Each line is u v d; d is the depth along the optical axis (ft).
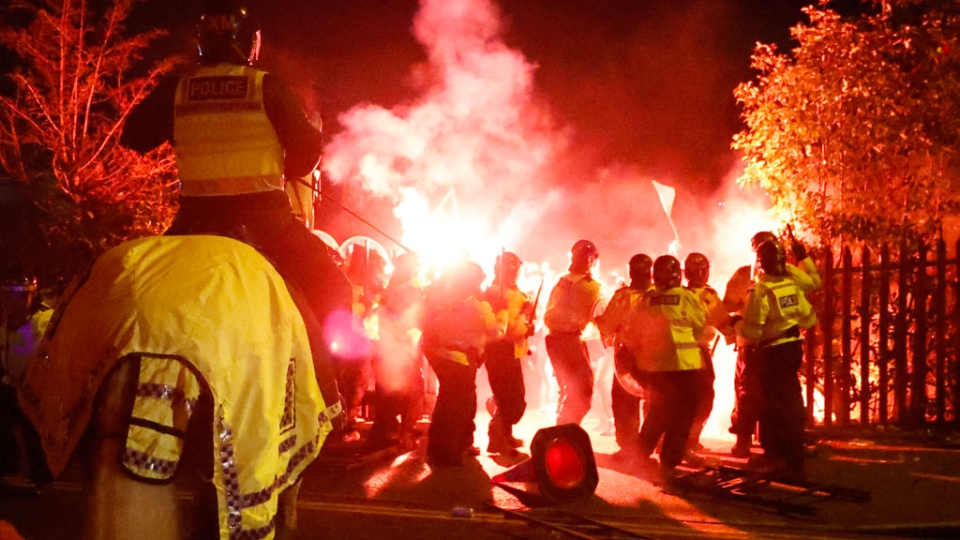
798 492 26.07
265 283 12.04
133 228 45.93
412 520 23.66
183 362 10.72
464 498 25.82
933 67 39.52
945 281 34.27
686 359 27.63
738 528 22.98
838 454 30.83
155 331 10.84
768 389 27.14
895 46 40.34
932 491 26.16
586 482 25.53
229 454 10.89
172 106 13.93
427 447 30.35
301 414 12.23
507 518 23.85
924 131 39.11
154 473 10.32
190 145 13.80
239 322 11.28
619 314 29.73
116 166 55.93
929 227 38.83
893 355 34.17
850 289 33.91
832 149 39.78
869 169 40.14
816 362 34.30
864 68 39.14
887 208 40.37
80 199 53.21
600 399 39.09
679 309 27.84
